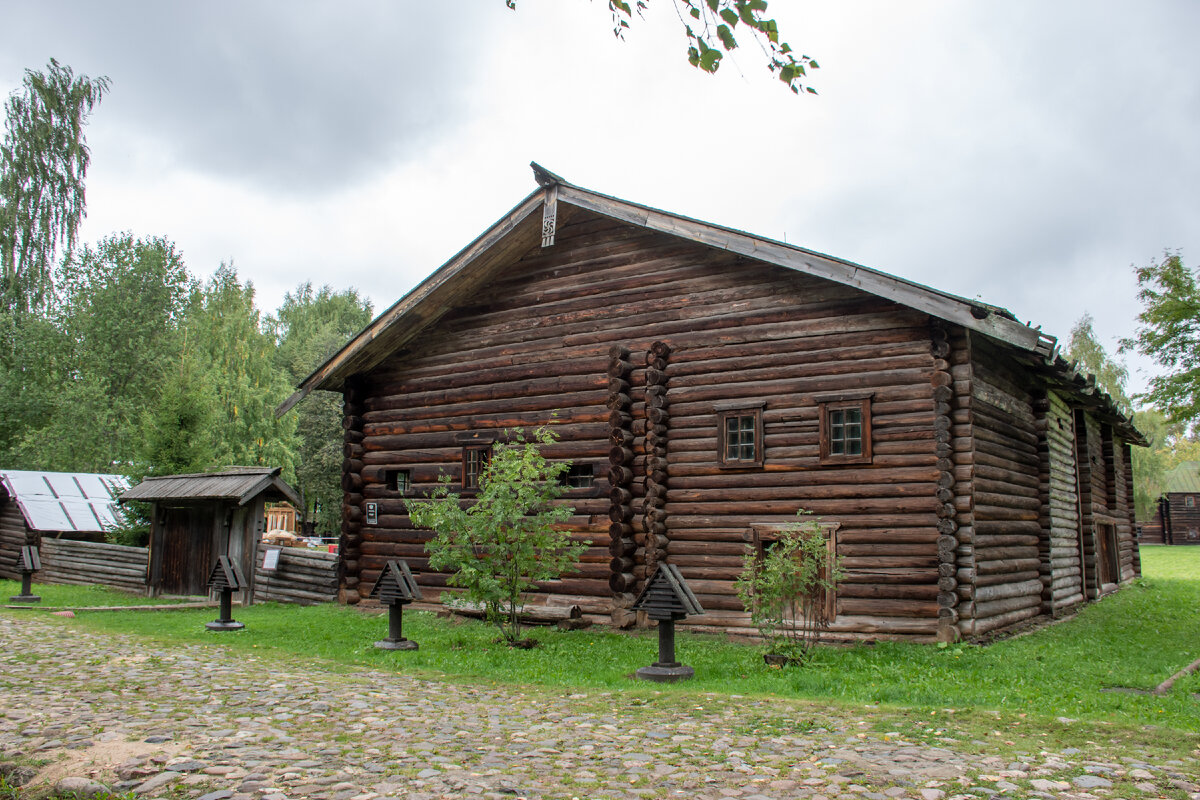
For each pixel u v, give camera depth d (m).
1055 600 15.22
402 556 16.75
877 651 10.74
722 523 13.11
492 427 15.79
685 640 12.27
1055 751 5.77
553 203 14.35
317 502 47.81
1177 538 57.34
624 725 6.75
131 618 15.70
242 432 35.03
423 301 15.60
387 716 7.11
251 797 4.80
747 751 5.85
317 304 62.28
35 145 36.75
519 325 15.80
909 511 11.66
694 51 5.14
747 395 13.14
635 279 14.59
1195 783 5.00
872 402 12.11
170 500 18.98
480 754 5.81
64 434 34.97
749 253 12.52
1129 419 20.88
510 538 12.12
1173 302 18.41
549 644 12.05
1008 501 13.12
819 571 10.70
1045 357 11.24
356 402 17.62
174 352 39.09
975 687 8.44
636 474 13.97
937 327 11.63
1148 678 8.95
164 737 6.16
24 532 25.30
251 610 17.00
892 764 5.46
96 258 40.72
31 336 37.28
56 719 6.79
